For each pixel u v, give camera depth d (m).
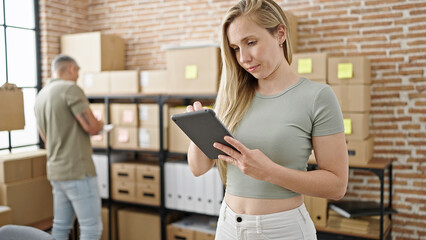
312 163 2.73
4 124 2.67
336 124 1.10
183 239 3.33
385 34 2.97
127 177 3.53
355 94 2.68
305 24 3.26
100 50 3.66
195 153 1.33
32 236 1.43
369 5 3.01
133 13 4.04
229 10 1.13
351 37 3.09
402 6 2.90
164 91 3.38
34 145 3.90
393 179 3.02
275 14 1.12
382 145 3.03
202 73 3.12
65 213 2.85
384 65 2.99
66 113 2.72
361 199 3.13
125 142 3.50
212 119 0.99
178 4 3.80
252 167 1.05
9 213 2.88
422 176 2.91
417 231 2.96
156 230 3.46
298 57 2.82
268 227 1.15
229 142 1.02
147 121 3.40
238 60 1.18
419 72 2.88
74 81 2.96
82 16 4.24
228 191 1.26
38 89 3.88
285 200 1.15
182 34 3.79
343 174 1.11
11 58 3.63
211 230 3.27
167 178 3.36
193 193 3.25
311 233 1.20
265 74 1.13
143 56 4.01
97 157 3.68
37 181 3.28
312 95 1.11
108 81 3.59
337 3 3.12
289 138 1.12
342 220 2.80
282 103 1.16
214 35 3.63
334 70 2.73
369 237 2.67
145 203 3.46
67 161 2.71
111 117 3.55
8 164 3.07
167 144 3.36
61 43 3.91
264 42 1.10
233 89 1.24
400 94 2.95
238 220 1.19
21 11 3.71
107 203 3.84
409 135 2.94
